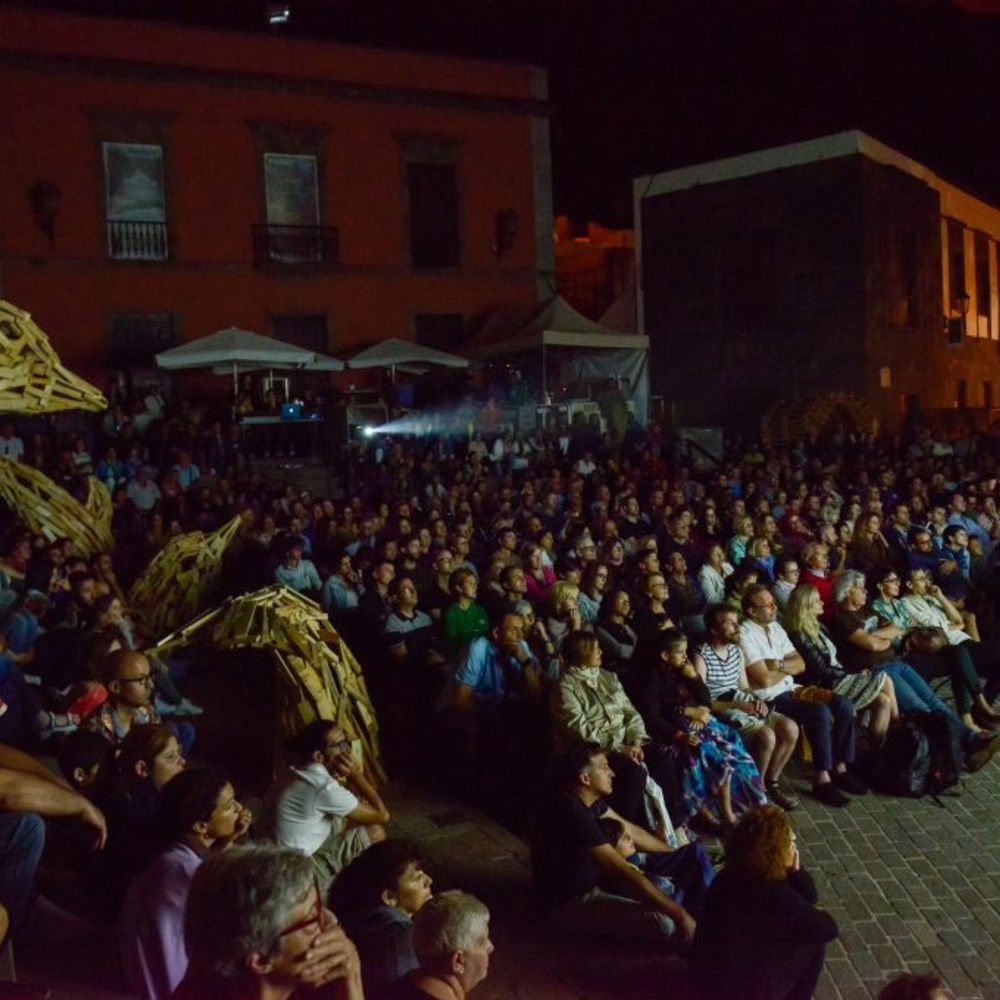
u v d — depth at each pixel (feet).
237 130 78.13
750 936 13.94
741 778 21.88
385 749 25.53
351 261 82.48
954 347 106.42
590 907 16.61
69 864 14.57
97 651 20.56
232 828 12.38
